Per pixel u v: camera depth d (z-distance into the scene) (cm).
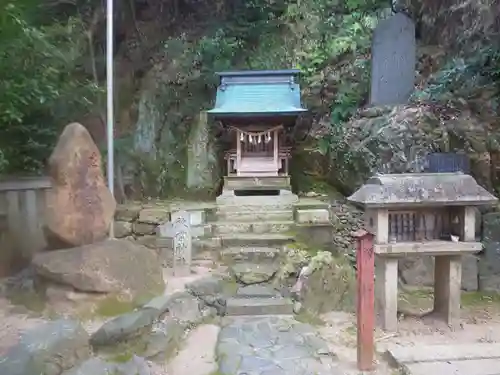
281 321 488
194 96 987
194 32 1068
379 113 796
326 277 547
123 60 1011
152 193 915
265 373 367
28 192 548
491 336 459
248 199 768
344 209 762
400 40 820
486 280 619
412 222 488
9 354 318
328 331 478
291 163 917
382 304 479
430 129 715
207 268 614
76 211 480
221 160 943
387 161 718
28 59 586
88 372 325
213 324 489
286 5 1075
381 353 419
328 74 956
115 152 873
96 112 834
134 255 493
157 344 398
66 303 446
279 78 853
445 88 770
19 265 534
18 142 645
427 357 399
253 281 582
